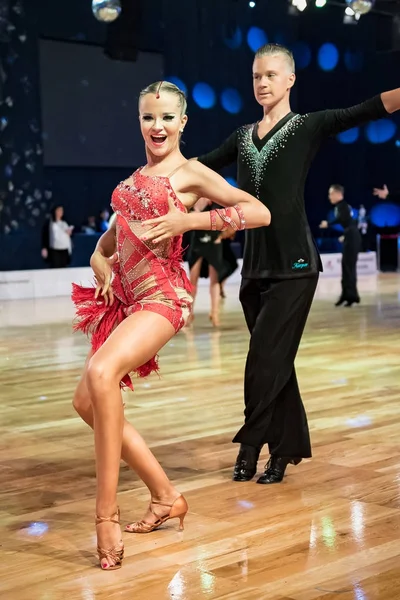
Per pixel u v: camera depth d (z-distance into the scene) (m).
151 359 3.24
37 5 16.45
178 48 18.67
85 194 17.91
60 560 3.09
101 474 3.00
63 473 4.26
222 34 19.38
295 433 4.02
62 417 5.56
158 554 3.12
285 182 3.93
